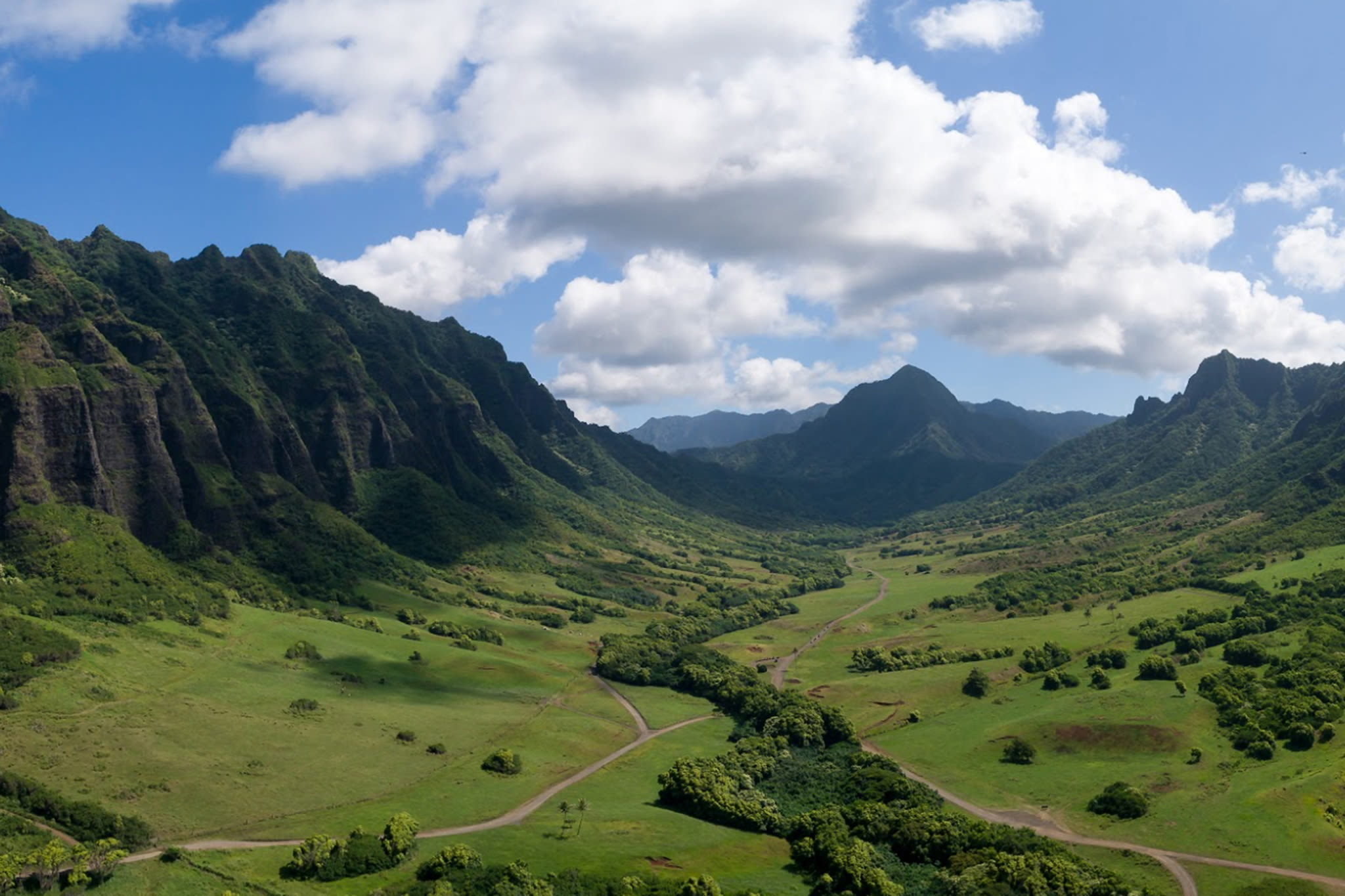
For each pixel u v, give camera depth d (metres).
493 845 143.25
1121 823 167.88
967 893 134.88
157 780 149.50
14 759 146.50
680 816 166.75
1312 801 160.00
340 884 127.94
